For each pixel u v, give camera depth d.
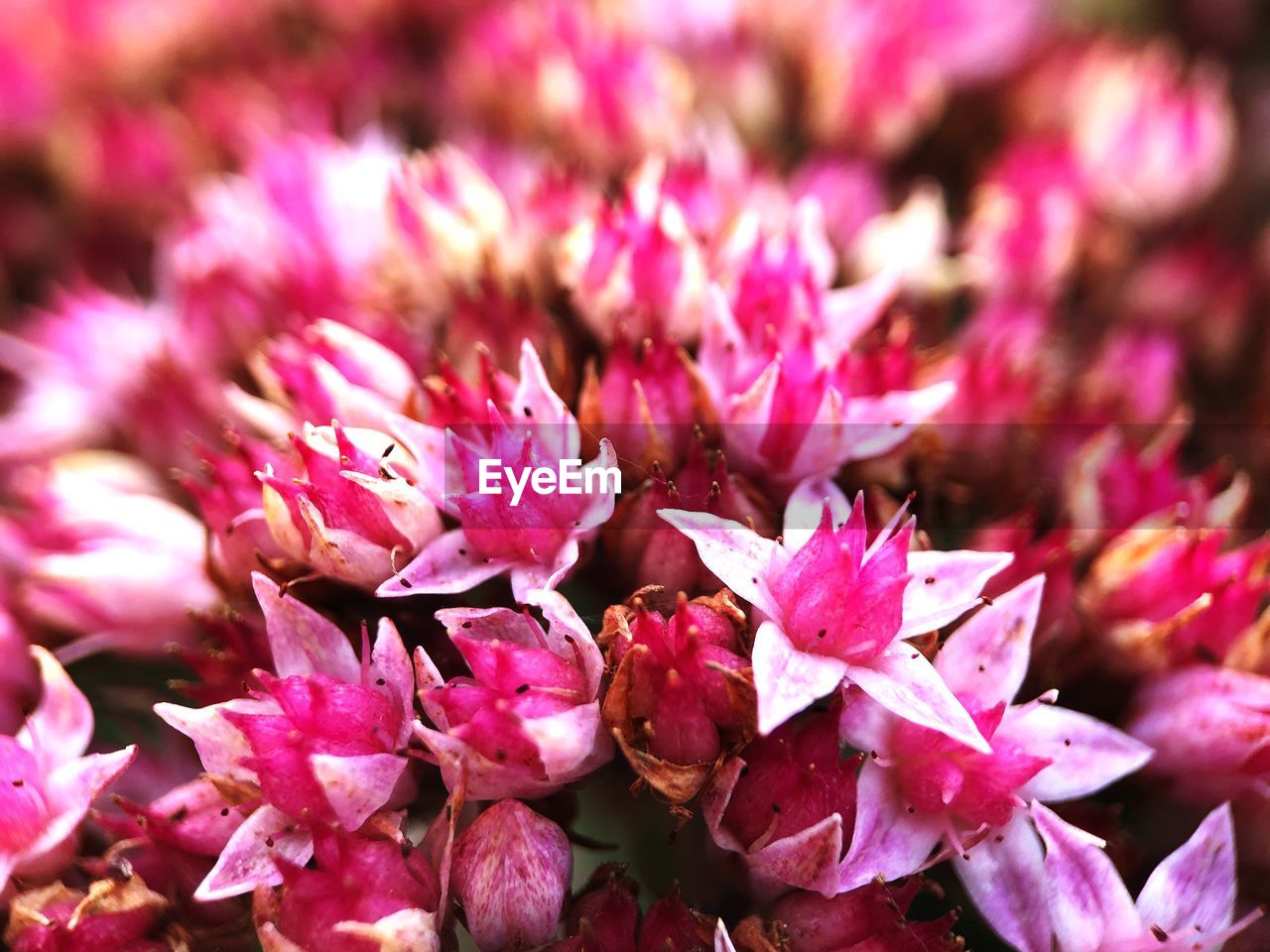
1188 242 0.06
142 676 0.05
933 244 0.06
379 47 0.07
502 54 0.07
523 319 0.05
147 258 0.07
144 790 0.05
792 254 0.05
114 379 0.06
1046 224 0.06
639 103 0.06
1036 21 0.07
